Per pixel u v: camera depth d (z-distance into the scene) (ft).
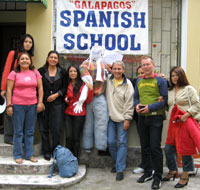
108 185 10.96
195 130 10.30
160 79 10.66
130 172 12.69
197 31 13.79
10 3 16.81
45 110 12.21
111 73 13.01
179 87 10.78
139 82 11.16
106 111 12.41
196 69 13.80
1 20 16.97
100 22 13.71
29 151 11.78
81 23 13.66
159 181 10.69
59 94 12.02
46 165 11.40
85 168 12.60
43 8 13.52
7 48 17.43
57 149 11.31
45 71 12.26
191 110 10.32
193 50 13.80
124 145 11.92
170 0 14.32
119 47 13.75
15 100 11.16
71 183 10.77
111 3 13.70
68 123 12.56
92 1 13.71
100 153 13.89
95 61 12.62
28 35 12.56
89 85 12.00
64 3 13.64
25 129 11.69
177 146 10.69
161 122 10.79
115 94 12.17
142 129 11.14
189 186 10.92
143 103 10.87
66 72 12.64
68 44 13.66
